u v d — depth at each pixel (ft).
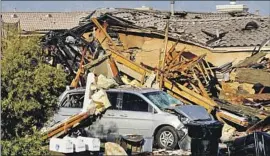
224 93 140.67
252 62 152.35
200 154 92.12
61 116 99.50
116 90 101.76
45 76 73.46
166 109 98.48
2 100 71.92
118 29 169.78
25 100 72.59
